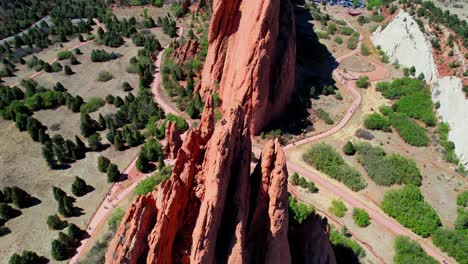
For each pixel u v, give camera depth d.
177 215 38.44
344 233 66.88
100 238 64.88
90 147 84.50
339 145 86.56
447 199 75.50
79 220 68.56
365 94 105.56
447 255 65.25
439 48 109.94
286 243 41.81
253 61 77.94
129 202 71.50
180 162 39.34
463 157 83.19
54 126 91.44
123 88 104.25
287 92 90.69
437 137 90.94
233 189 38.59
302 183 75.69
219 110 87.00
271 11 76.44
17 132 89.94
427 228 67.94
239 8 84.50
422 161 84.12
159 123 89.44
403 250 64.06
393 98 103.50
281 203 39.34
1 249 63.81
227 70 86.25
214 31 86.94
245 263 38.66
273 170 39.25
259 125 84.56
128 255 35.59
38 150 85.19
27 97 99.25
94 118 93.75
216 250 37.84
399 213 70.44
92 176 78.06
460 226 68.81
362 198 74.56
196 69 102.56
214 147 36.81
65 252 61.88
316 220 46.66
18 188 71.06
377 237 67.38
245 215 39.81
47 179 77.56
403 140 89.75
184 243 39.06
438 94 99.00
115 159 82.06
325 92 102.75
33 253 60.72
